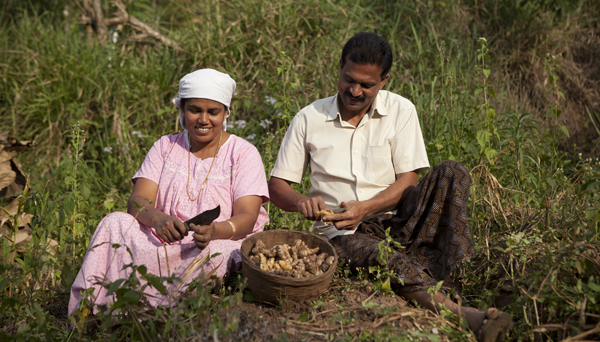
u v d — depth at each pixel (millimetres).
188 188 2674
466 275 2645
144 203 2594
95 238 2535
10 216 2953
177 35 6051
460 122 3867
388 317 2221
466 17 5910
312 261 2406
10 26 6449
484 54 3693
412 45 5629
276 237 2623
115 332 2215
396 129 2826
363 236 2660
